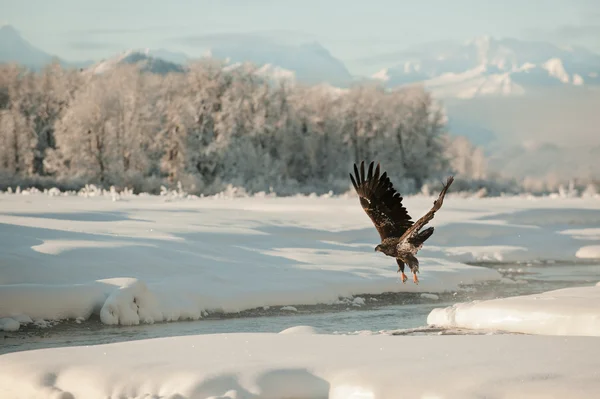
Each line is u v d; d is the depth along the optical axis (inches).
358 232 1403.8
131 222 1237.7
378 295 943.0
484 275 1117.1
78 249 876.6
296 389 416.2
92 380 429.7
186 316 789.2
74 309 749.9
